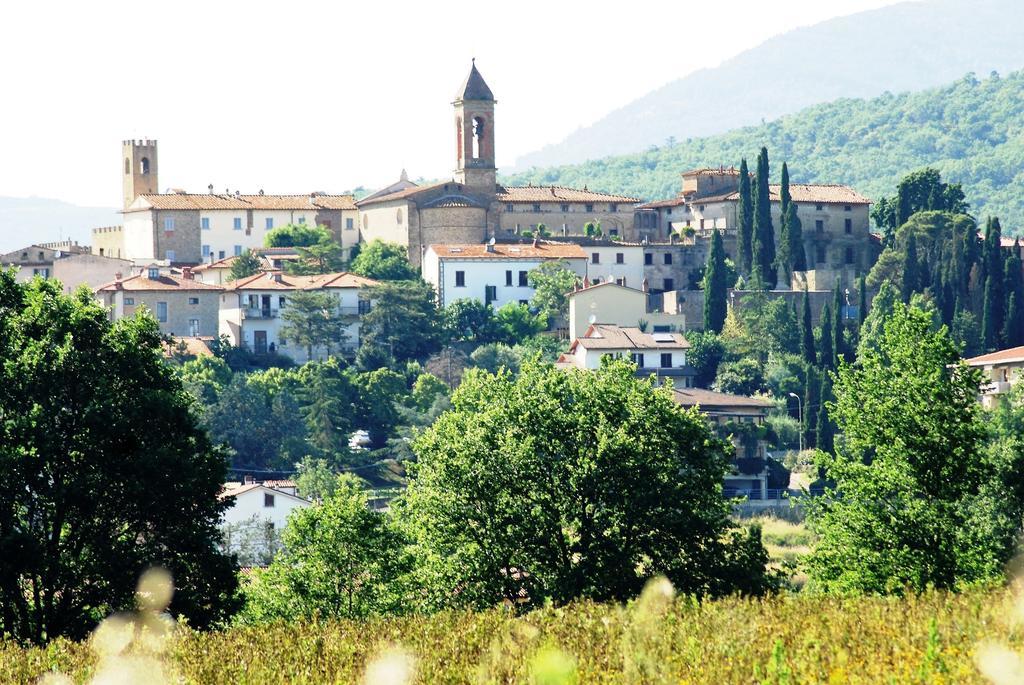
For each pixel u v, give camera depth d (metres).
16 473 197.88
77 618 198.50
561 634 129.88
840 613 142.62
